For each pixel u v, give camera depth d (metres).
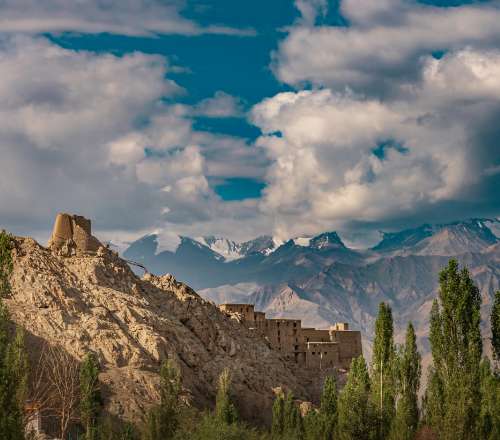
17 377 138.00
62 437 163.88
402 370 174.00
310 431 183.50
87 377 174.50
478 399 158.25
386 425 169.25
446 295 162.75
